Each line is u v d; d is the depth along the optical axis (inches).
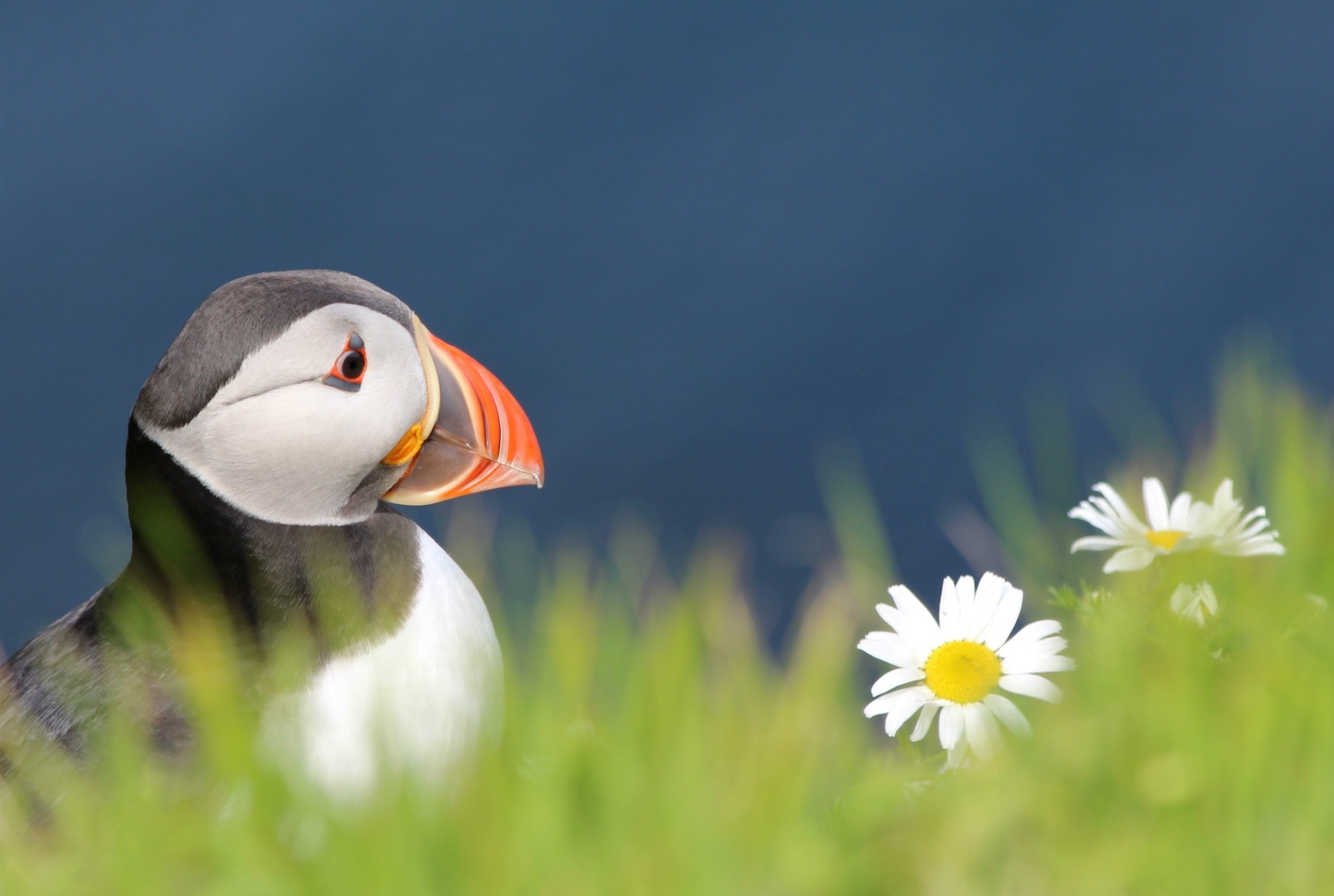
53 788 179.0
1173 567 182.9
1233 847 154.4
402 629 197.3
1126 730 166.6
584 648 194.2
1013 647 172.6
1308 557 185.2
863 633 208.1
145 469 196.2
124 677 190.2
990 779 165.5
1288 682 163.5
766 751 173.9
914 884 161.9
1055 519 209.6
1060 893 158.1
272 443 192.7
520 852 163.0
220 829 169.0
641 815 164.1
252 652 192.4
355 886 161.2
